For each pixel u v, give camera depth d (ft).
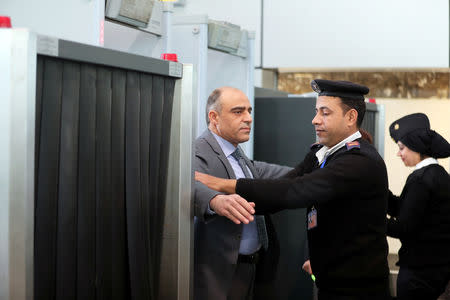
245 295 7.03
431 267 9.34
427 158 9.58
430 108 16.15
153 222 5.06
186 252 5.20
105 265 4.46
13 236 3.57
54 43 3.76
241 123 7.07
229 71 9.63
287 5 15.62
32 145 3.59
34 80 3.59
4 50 3.54
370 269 6.39
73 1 7.02
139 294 4.77
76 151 4.11
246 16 15.87
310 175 6.28
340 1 15.33
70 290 4.13
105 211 4.42
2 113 3.55
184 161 5.19
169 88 5.15
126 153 4.63
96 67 4.25
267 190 6.15
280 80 16.99
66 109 4.00
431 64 14.98
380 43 15.21
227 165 6.98
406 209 9.26
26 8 7.24
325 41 15.49
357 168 6.24
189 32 8.48
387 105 16.40
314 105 10.53
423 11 14.90
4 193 3.57
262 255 7.33
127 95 4.60
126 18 7.23
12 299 3.58
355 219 6.38
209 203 5.91
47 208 3.91
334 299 6.48
